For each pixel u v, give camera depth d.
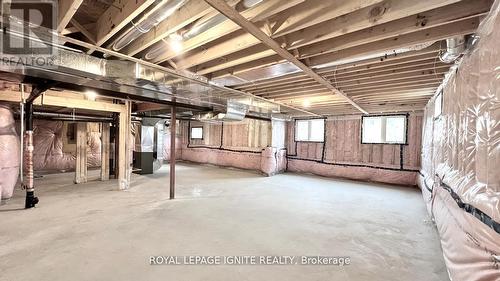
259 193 5.11
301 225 3.24
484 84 1.67
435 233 3.04
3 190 3.93
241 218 3.46
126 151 5.24
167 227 3.04
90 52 2.62
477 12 1.75
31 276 1.95
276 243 2.67
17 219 3.21
